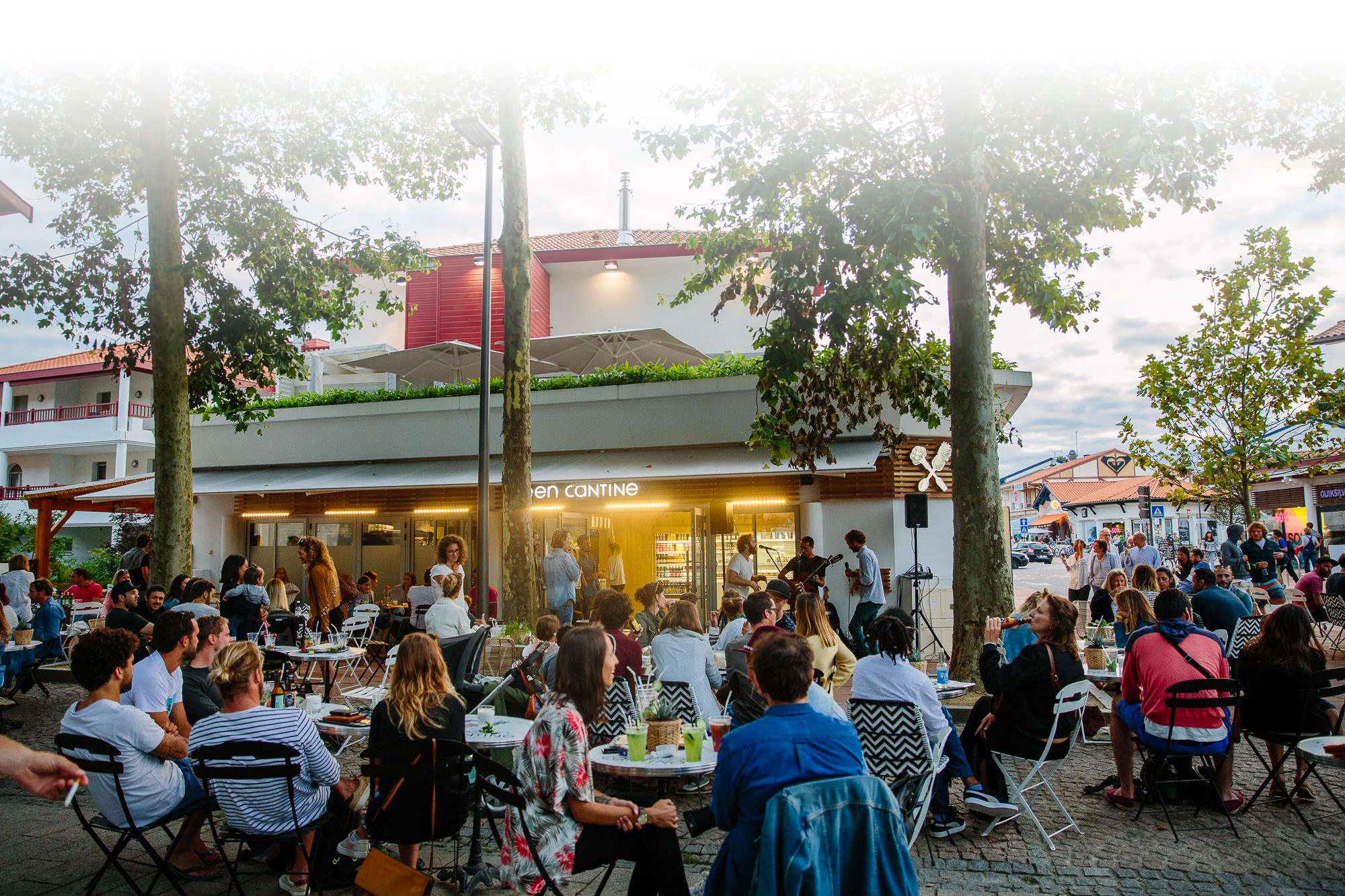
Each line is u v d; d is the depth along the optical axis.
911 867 2.96
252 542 19.36
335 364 25.31
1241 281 14.30
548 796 3.78
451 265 24.73
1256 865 5.13
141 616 9.49
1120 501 47.78
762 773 3.09
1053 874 5.02
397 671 4.54
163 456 11.83
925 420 12.83
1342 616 13.85
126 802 4.60
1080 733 6.58
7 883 5.00
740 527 15.78
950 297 9.88
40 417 35.12
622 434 16.25
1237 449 14.53
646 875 3.87
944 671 7.70
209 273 13.62
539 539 17.16
